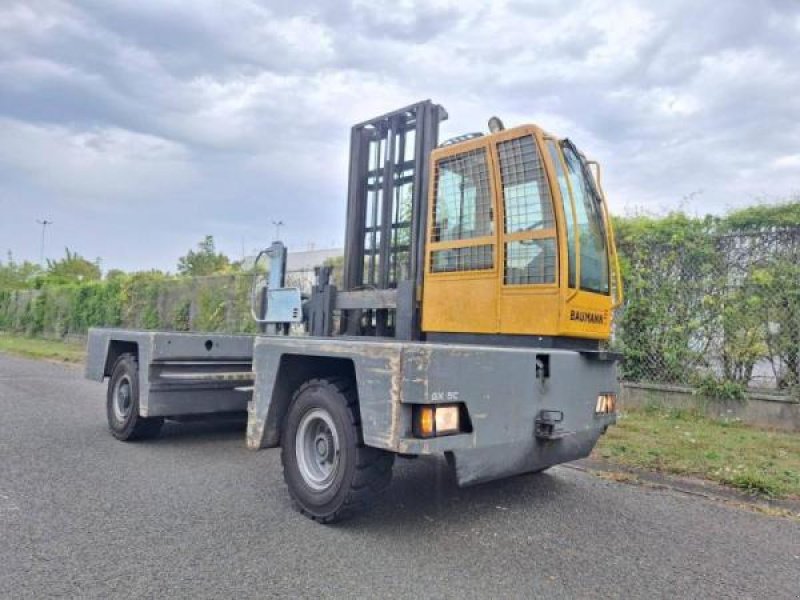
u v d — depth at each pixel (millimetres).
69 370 13773
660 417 7629
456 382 3500
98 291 21219
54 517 3908
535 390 3980
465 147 4891
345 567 3273
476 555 3504
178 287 17234
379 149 5902
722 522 4207
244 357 6863
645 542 3793
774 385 7238
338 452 3871
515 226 4539
